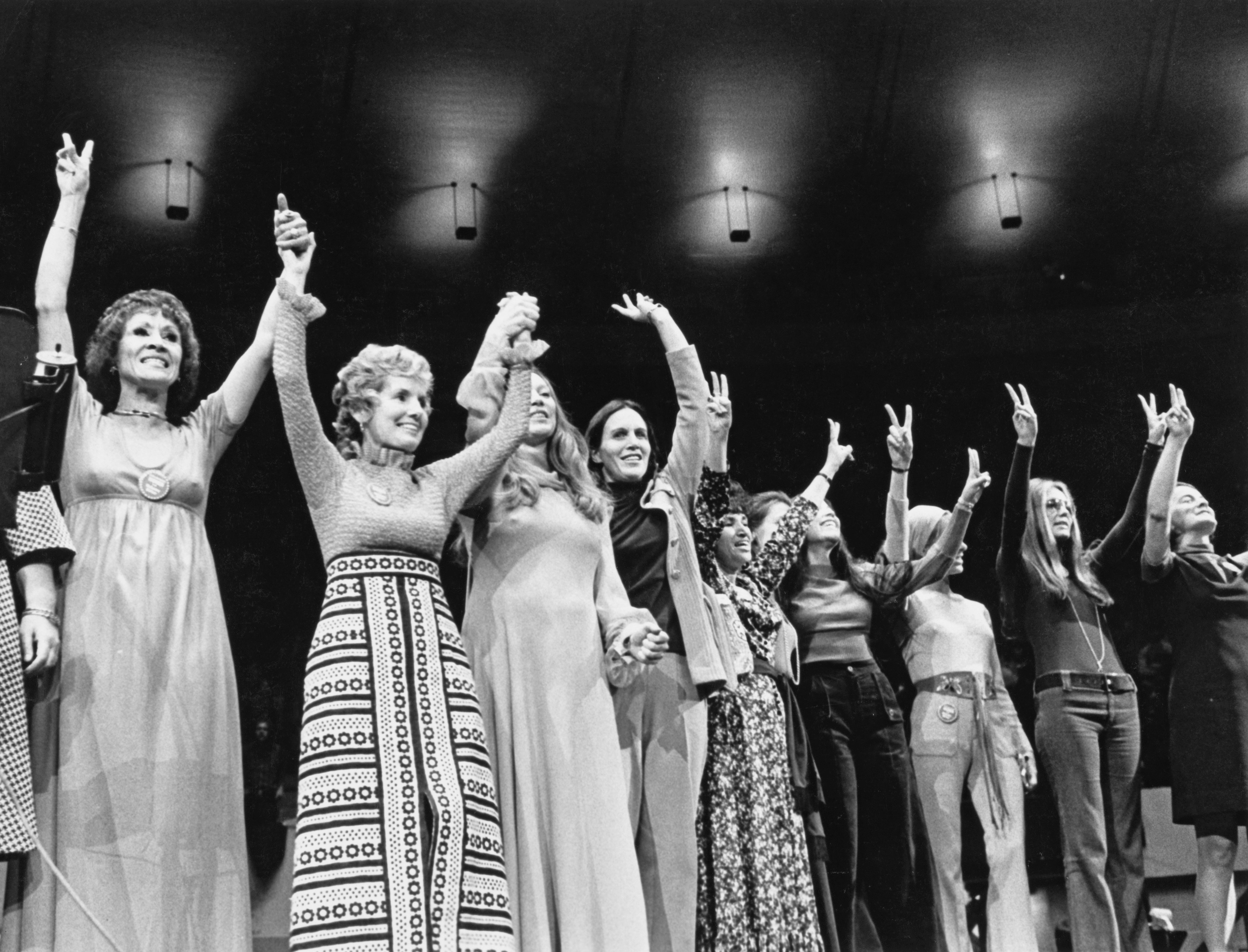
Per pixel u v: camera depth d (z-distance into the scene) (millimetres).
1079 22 5270
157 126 4625
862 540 5168
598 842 2740
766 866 3145
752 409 5266
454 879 2354
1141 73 5359
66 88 4496
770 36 5199
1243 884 4312
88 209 4512
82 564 2697
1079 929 3803
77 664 2625
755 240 5375
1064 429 5320
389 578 2566
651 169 5293
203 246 4652
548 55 5039
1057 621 4051
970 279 5445
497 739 2783
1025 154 5496
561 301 5156
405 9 4840
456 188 5039
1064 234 5500
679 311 5301
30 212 4422
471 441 2979
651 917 2967
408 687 2463
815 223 5426
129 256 4555
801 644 3941
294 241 2674
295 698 4371
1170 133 5492
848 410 5293
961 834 4090
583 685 2836
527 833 2697
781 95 5297
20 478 2586
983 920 4227
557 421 3111
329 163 4859
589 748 2793
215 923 2613
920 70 5316
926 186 5480
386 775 2383
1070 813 3881
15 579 2678
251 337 4660
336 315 4832
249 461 4590
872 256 5438
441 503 2697
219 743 2701
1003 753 3996
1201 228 5496
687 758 3078
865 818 3785
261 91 4742
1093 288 5449
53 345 2742
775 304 5352
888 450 5262
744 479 5191
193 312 4598
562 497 3020
